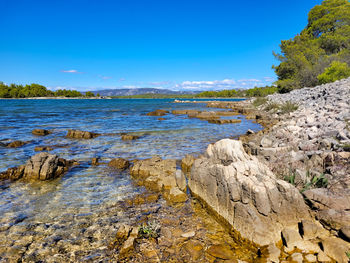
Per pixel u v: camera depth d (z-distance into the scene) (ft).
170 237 15.52
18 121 81.30
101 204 20.63
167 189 23.75
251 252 14.06
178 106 192.54
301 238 14.24
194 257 13.58
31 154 37.24
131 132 58.49
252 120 84.12
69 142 46.62
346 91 59.77
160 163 30.17
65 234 16.11
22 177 26.86
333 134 30.96
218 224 17.49
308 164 23.34
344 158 22.77
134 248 14.48
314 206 16.48
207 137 51.70
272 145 32.83
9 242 15.19
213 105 176.55
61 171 28.73
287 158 25.44
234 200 16.06
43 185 25.00
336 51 145.48
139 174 28.35
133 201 21.24
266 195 15.02
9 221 17.69
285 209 15.23
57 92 609.83
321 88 85.51
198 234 16.06
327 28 156.35
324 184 18.57
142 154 37.65
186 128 65.72
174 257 13.62
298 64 137.49
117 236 15.65
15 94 490.49
